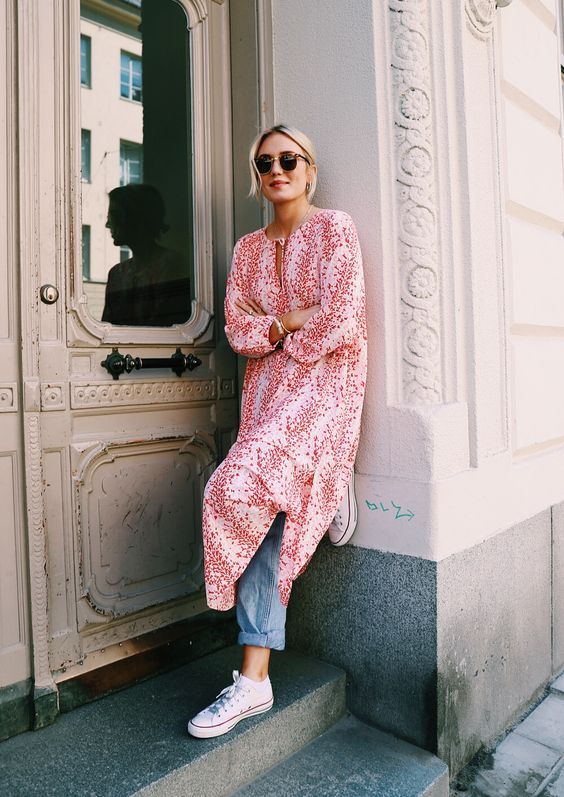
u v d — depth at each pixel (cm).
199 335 229
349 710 216
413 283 207
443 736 197
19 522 179
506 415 235
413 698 200
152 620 213
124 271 212
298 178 196
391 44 208
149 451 213
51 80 185
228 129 243
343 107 216
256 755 180
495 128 233
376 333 209
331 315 183
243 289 209
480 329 222
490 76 232
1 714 172
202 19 233
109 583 201
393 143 208
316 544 188
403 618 202
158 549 216
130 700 194
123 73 212
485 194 227
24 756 165
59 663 187
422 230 207
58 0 187
